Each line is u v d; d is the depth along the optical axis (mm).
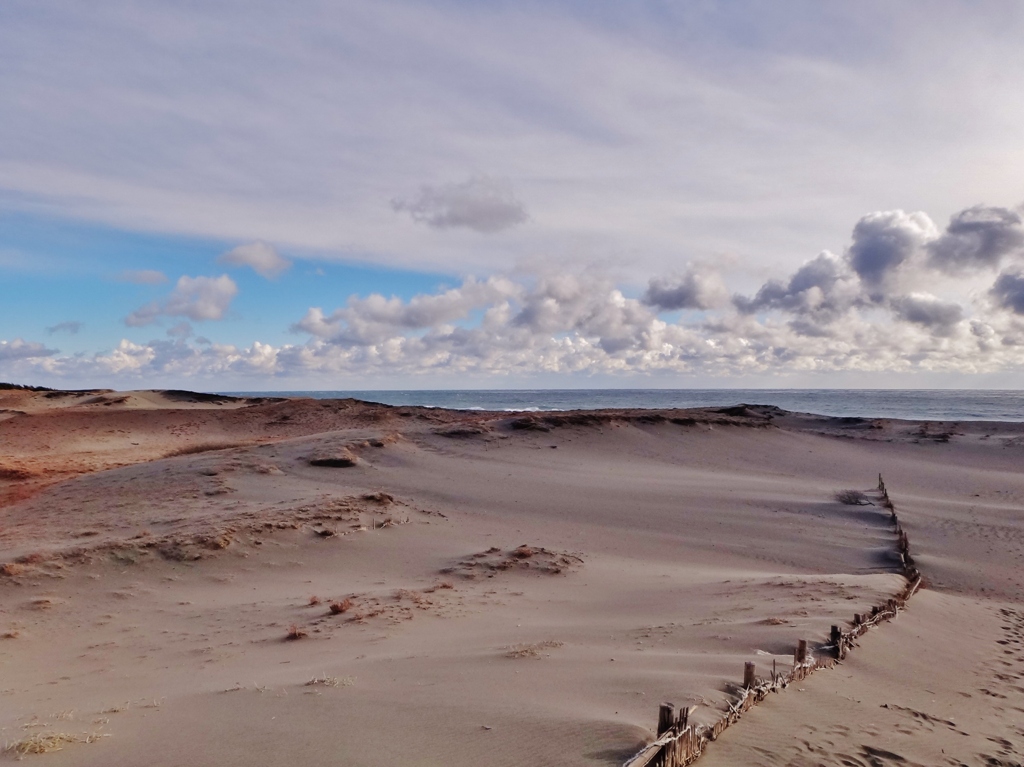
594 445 43562
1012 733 9250
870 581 17984
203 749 6715
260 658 12070
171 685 10297
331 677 9602
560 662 10352
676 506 29375
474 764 6160
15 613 15500
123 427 56438
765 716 8203
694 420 52125
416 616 15031
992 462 49750
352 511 24766
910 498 33875
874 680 10711
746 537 25609
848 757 7457
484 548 22219
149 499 26750
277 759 6348
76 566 18516
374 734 6988
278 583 18500
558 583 18688
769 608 14539
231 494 27250
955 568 22906
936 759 7879
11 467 36250
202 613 15742
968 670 12203
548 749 6461
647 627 13414
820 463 45625
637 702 8055
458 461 36281
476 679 9312
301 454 34344
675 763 6242
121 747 6895
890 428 63188
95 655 12844
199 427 58000
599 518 27312
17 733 7520
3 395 70000
